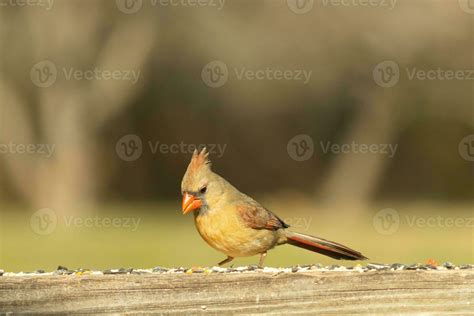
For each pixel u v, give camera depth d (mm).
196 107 23172
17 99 21453
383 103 22359
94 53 20859
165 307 3775
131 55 20891
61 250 13820
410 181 24688
